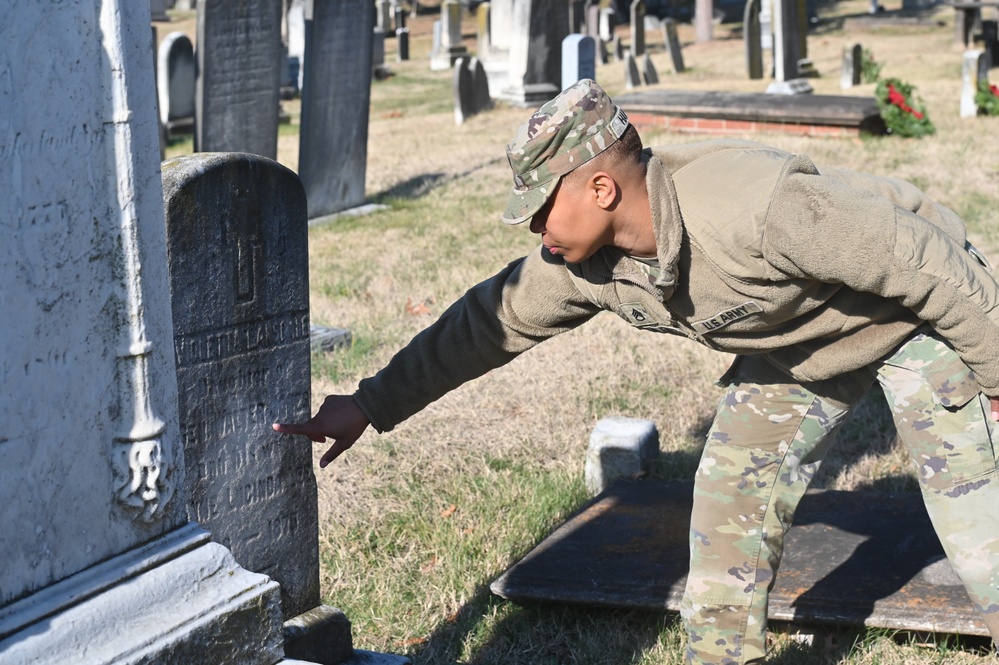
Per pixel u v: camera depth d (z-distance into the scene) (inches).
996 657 114.8
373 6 370.3
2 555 64.6
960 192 354.6
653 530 137.9
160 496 74.1
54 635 66.2
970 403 92.1
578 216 87.4
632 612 127.0
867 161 407.5
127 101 67.7
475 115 594.2
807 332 93.0
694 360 215.6
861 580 123.0
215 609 75.4
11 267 62.9
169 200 93.3
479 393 200.1
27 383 64.8
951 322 85.4
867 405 189.3
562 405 193.9
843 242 82.8
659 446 171.8
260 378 105.0
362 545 144.4
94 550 70.5
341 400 105.1
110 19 66.3
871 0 1155.3
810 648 119.1
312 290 277.6
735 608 98.4
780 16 612.4
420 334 105.0
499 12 673.0
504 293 101.3
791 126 467.2
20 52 62.0
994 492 93.0
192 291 96.7
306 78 350.9
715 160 90.0
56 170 64.8
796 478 99.7
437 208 374.9
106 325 69.4
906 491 158.1
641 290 93.0
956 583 121.3
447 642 123.9
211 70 342.0
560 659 121.5
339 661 112.7
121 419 71.3
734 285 89.0
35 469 66.0
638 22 895.1
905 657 115.8
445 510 154.1
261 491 107.3
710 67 809.5
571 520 142.3
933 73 677.9
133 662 69.1
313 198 363.3
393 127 579.2
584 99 85.8
